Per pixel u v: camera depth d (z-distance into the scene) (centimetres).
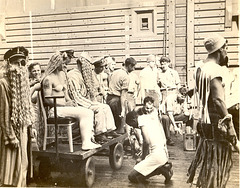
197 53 433
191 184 350
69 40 473
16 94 353
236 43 409
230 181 354
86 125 355
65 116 357
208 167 323
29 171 370
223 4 414
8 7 484
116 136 407
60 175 377
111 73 435
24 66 359
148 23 448
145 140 380
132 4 448
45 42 480
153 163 367
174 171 381
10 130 353
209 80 304
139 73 450
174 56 440
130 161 409
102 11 459
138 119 386
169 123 418
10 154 362
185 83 435
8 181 362
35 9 480
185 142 411
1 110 353
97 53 466
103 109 388
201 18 427
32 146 363
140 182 367
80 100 391
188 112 416
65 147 371
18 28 483
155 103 424
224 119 303
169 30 439
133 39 453
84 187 355
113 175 380
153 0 442
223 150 316
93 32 464
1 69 358
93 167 367
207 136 319
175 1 433
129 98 430
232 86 379
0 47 490
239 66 401
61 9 470
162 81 430
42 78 367
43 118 358
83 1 463
